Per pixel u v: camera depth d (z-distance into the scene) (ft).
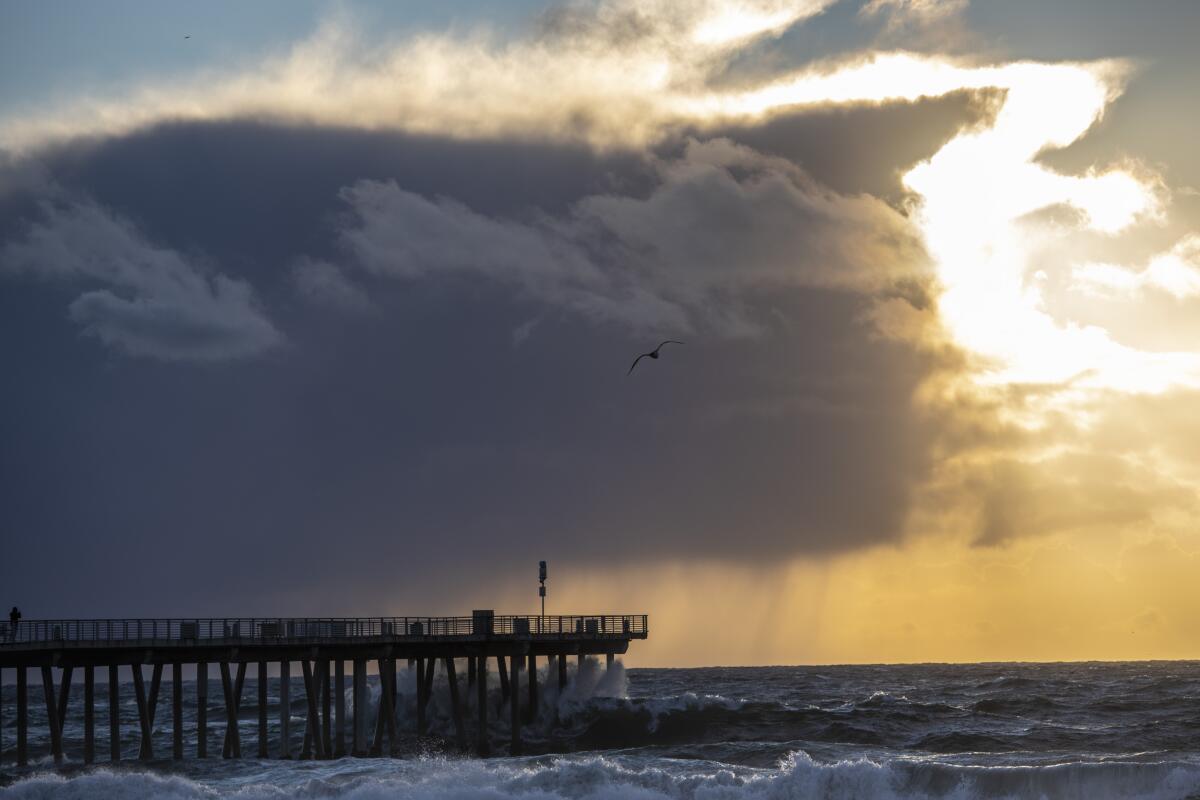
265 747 271.28
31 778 231.30
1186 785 222.89
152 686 290.35
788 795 223.92
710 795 221.46
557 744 324.60
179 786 218.18
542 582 318.65
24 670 248.32
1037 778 225.35
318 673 281.74
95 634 247.91
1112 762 234.99
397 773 237.25
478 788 219.41
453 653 303.07
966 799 224.12
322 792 220.43
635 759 251.19
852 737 320.09
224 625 263.70
